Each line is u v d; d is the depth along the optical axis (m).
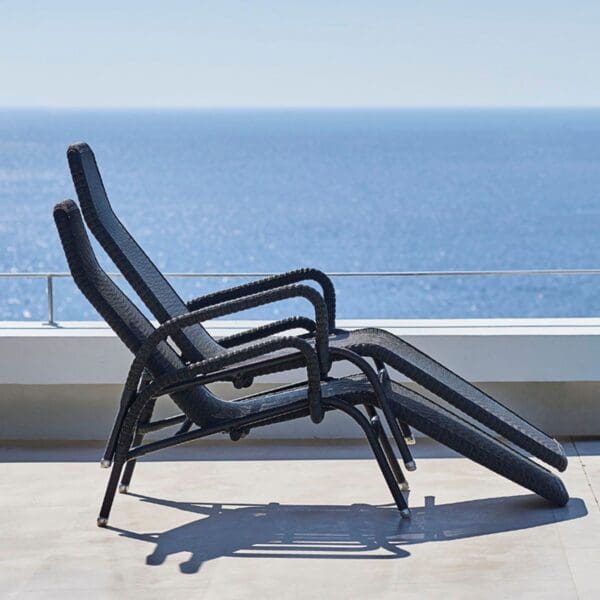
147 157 102.81
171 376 3.79
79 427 5.01
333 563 3.48
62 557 3.57
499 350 4.86
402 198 67.88
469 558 3.51
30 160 94.81
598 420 4.96
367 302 39.38
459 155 106.56
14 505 4.10
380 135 155.88
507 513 3.94
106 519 3.86
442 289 39.31
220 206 64.19
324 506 4.05
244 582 3.35
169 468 4.56
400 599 3.20
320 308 3.76
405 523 3.85
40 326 5.08
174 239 53.88
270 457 4.70
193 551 3.61
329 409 3.88
